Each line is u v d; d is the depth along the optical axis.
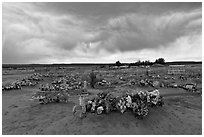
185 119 14.79
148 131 11.93
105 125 12.10
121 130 11.68
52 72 59.50
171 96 25.41
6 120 14.81
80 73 54.66
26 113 16.47
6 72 58.31
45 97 21.44
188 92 28.67
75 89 29.11
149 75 46.78
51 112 16.53
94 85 34.50
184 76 44.28
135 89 30.47
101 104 13.70
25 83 34.38
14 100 21.86
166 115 14.84
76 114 14.01
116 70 62.66
